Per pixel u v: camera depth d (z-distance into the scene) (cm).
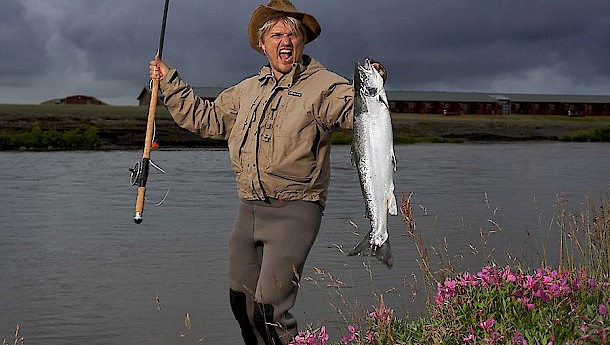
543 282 464
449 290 477
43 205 1658
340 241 1155
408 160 3628
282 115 488
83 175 2492
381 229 421
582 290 472
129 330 709
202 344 666
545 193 1933
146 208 1602
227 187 2092
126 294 846
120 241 1188
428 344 447
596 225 604
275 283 491
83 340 682
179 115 541
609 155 4203
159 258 1047
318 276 892
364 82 418
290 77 491
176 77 543
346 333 649
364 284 840
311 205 496
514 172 2786
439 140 6956
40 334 698
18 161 3244
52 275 936
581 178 2478
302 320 700
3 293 844
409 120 8156
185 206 1642
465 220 1367
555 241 1079
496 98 10188
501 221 1349
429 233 1212
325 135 492
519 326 429
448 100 9844
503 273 484
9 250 1108
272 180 490
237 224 515
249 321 523
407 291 791
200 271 966
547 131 7912
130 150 4359
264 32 496
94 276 937
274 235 495
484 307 453
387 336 460
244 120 505
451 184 2234
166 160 3425
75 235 1245
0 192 1944
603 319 409
